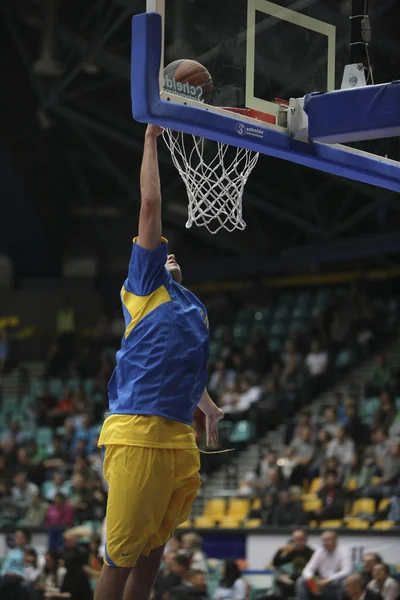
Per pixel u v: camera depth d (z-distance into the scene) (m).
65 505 16.05
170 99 5.02
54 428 22.28
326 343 23.11
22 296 29.48
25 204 26.53
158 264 4.56
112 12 18.41
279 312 26.39
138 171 25.83
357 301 23.69
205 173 5.79
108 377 24.27
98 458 18.50
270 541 13.71
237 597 11.73
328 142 5.89
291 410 20.44
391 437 16.81
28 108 23.83
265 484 16.47
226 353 23.19
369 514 14.29
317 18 6.14
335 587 11.38
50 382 25.78
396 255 27.69
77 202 28.17
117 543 4.42
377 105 5.54
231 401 20.66
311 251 25.19
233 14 5.57
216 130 5.27
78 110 22.48
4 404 25.11
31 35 21.75
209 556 14.00
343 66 6.27
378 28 6.39
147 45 4.89
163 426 4.47
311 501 14.90
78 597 11.99
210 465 19.06
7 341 27.52
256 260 26.66
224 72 5.44
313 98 5.77
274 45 5.82
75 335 26.98
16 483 18.02
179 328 4.55
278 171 24.02
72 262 29.31
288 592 11.63
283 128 5.83
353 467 15.73
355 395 20.16
